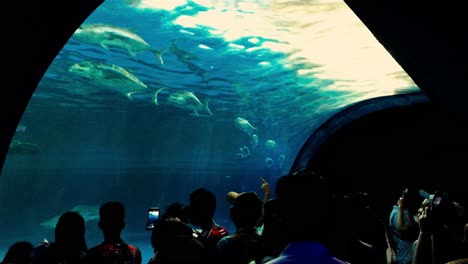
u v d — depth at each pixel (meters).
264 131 30.33
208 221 3.35
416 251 2.58
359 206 3.68
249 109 26.23
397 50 2.79
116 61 22.55
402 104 9.54
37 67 2.51
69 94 30.81
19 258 3.23
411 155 9.77
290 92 17.31
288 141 21.53
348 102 13.12
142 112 36.47
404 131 9.84
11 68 2.42
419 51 2.71
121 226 3.04
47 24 2.40
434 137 9.59
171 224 2.19
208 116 34.31
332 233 2.86
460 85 2.83
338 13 9.08
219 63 18.36
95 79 22.47
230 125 36.81
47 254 2.87
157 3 13.08
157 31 16.00
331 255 1.43
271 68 15.95
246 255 2.79
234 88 22.25
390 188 9.87
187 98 22.31
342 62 11.12
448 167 9.46
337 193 3.03
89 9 2.43
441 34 2.49
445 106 3.16
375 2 2.46
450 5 2.29
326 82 13.19
